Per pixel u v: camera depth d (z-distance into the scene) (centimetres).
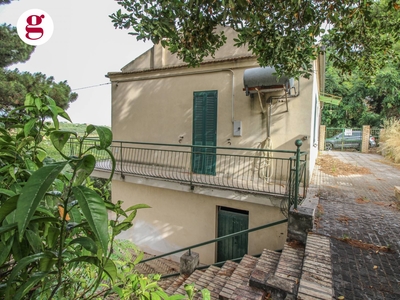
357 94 1820
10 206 86
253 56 553
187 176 625
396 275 237
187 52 356
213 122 627
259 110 571
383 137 1275
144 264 604
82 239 105
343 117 1953
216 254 579
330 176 694
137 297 137
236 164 606
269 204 459
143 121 737
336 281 229
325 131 1706
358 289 218
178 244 620
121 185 705
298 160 350
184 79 664
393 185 587
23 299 121
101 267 105
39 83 765
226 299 271
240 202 541
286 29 295
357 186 575
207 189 526
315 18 283
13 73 733
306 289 220
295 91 532
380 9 350
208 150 638
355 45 391
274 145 560
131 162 765
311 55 320
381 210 410
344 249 285
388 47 407
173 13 262
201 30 299
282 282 252
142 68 741
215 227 572
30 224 111
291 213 338
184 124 671
